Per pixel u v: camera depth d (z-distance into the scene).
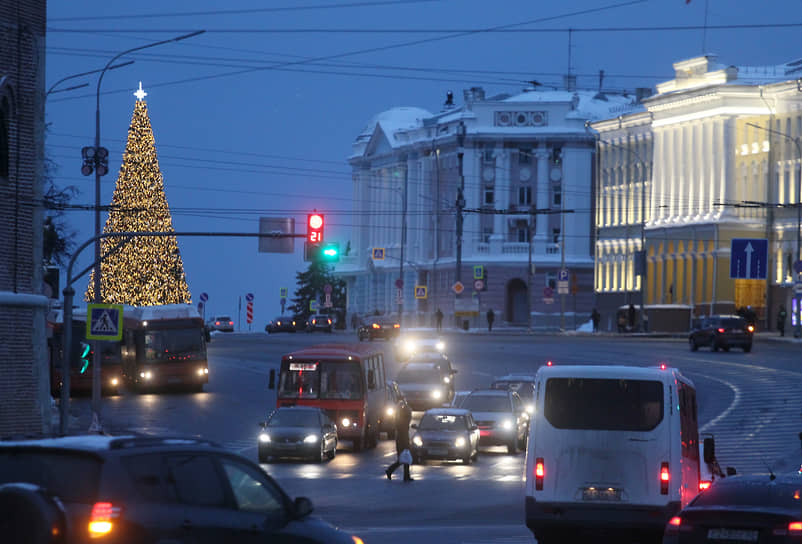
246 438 118.81
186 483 29.95
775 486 41.28
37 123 94.12
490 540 58.12
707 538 39.44
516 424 118.38
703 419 126.94
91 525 27.34
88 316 107.94
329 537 33.22
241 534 30.77
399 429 93.88
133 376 166.38
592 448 56.72
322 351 116.75
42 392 94.25
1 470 28.45
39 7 94.25
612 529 56.41
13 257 92.44
